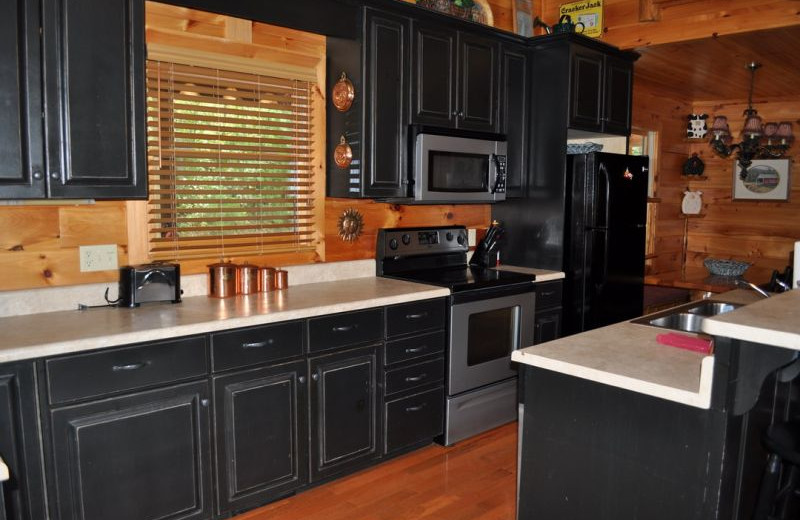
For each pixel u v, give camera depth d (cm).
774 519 180
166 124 261
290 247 312
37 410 191
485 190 350
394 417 294
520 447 192
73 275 246
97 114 219
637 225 401
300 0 280
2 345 188
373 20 297
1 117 200
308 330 255
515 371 351
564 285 384
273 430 248
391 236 348
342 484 281
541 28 431
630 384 161
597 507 174
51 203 229
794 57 408
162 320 225
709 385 148
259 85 290
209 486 232
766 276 525
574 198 375
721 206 595
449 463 304
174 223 271
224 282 271
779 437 173
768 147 462
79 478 201
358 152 301
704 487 153
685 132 602
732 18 348
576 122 374
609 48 388
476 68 348
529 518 191
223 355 230
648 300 465
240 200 288
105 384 204
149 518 218
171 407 219
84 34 213
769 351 157
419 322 300
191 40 267
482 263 384
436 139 319
